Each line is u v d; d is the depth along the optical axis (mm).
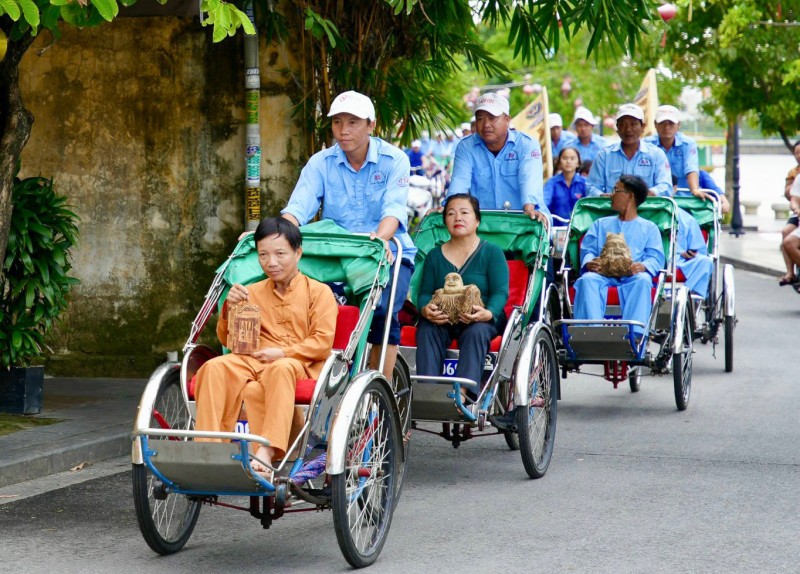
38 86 10766
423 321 7273
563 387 11023
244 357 5562
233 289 5656
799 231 15641
